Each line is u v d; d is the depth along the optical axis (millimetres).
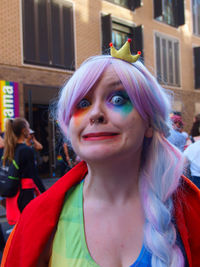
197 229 829
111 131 703
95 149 704
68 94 772
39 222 825
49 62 7418
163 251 717
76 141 755
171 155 843
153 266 710
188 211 846
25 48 6980
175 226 822
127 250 752
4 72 6609
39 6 7219
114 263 735
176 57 10875
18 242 854
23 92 6941
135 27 9352
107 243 759
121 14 9062
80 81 728
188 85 11297
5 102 6578
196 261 813
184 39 11258
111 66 736
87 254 747
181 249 788
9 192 2561
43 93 7293
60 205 841
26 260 797
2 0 6527
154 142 842
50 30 7426
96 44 8398
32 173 2648
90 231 784
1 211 4305
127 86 709
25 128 2705
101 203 815
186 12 11414
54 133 7594
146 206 792
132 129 716
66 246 785
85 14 8148
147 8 9859
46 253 843
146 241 746
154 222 759
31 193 2652
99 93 720
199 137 2965
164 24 10430
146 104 738
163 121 819
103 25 8508
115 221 788
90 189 838
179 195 864
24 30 6945
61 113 831
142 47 9227
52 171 7547
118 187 805
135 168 818
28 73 7016
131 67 752
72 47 7852
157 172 833
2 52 6574
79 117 739
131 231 778
